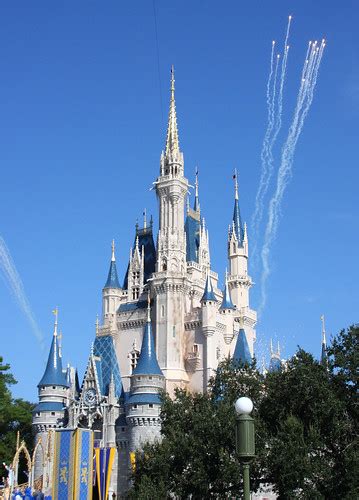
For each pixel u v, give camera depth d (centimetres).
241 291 14750
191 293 13262
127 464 11106
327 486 6184
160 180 13538
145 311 13125
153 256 13838
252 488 6738
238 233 15200
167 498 7250
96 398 11638
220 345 13025
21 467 11944
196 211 14700
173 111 14050
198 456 6962
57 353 12362
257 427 6538
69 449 8181
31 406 13312
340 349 6825
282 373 6975
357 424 6550
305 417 6656
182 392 8225
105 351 12481
